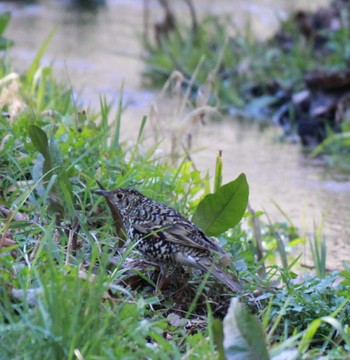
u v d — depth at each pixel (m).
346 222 13.98
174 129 13.56
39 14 28.33
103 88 20.61
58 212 9.82
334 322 7.75
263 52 22.67
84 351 7.10
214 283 9.38
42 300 7.52
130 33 26.28
